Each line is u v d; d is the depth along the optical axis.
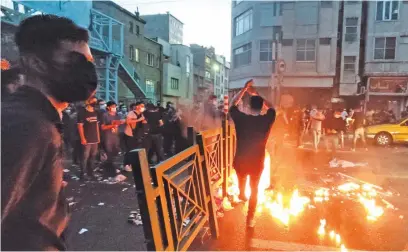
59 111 1.02
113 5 25.03
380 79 22.81
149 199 2.01
